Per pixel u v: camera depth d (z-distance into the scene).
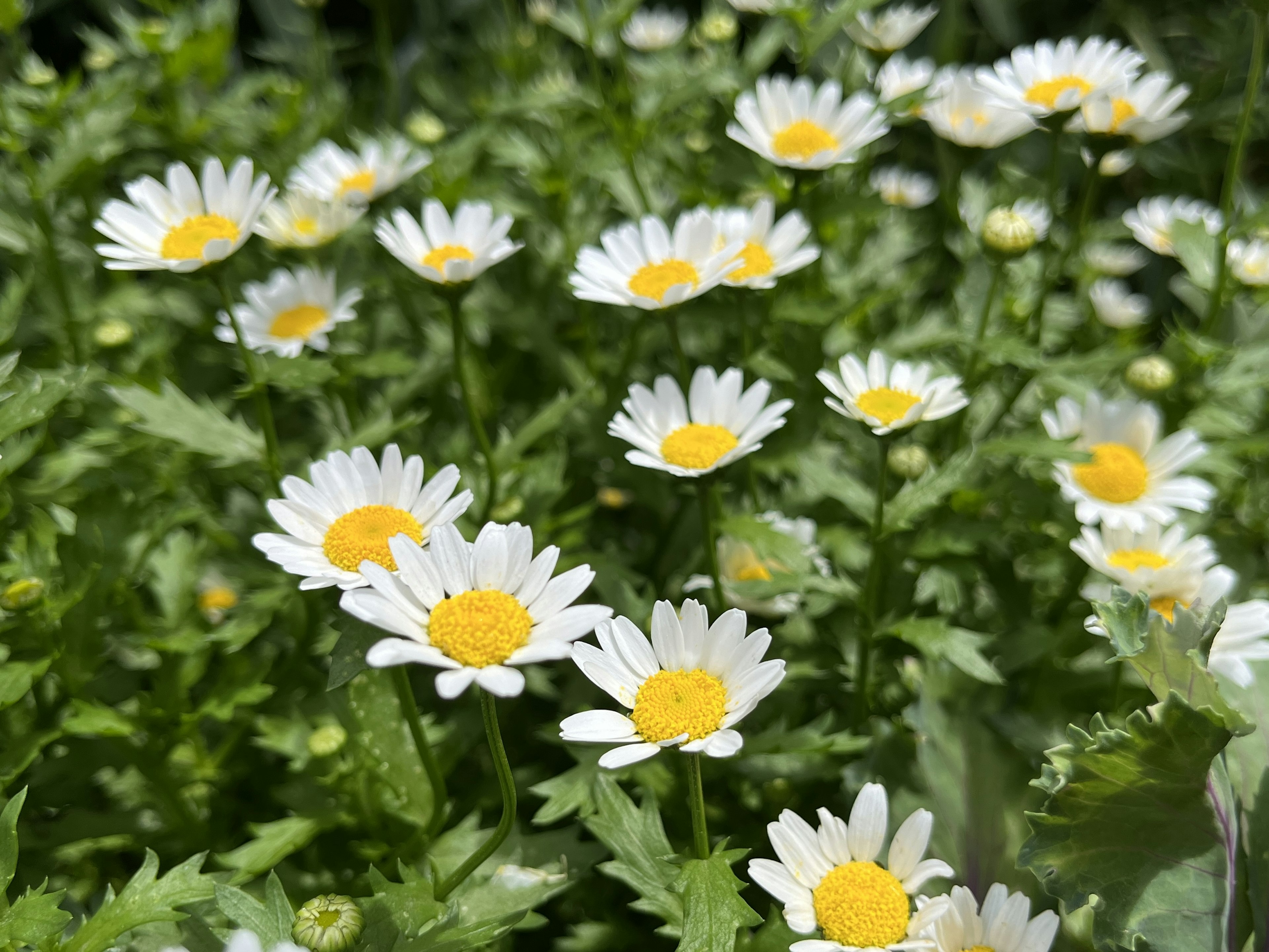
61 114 0.52
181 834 0.44
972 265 0.50
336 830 0.44
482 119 0.59
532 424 0.46
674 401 0.43
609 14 0.52
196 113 0.58
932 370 0.46
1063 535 0.47
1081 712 0.46
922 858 0.40
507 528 0.36
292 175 0.52
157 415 0.44
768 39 0.54
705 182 0.55
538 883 0.41
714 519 0.43
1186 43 0.82
